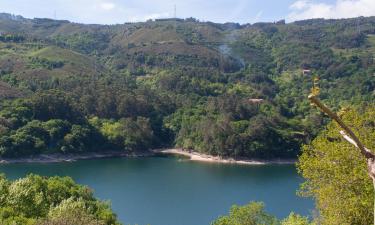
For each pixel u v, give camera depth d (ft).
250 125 471.21
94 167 404.77
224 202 288.92
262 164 447.83
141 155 482.28
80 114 492.54
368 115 85.97
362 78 638.12
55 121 456.04
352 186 84.84
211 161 458.91
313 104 23.29
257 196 304.30
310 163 91.76
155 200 291.58
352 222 86.02
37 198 134.00
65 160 435.12
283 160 464.65
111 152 479.41
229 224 151.43
